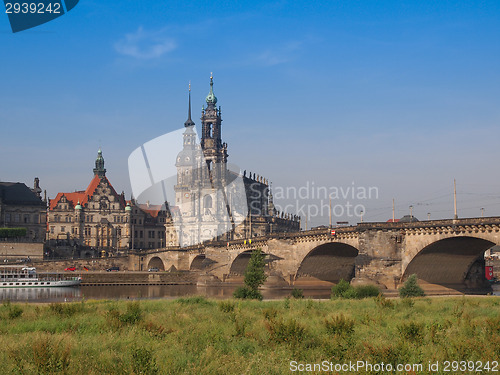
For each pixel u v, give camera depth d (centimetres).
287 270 15275
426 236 11150
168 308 6781
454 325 4822
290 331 4259
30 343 3950
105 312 5962
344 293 9400
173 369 3247
